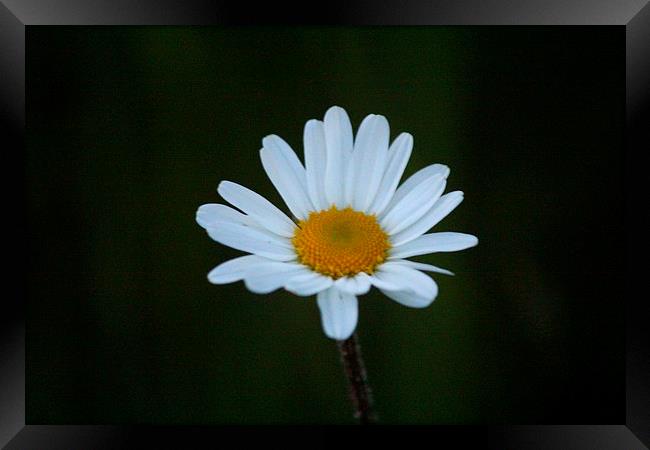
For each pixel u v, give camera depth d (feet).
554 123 1.24
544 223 1.23
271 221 1.12
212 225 1.10
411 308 1.24
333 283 1.09
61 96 1.23
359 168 1.14
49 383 1.20
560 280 1.22
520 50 1.24
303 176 1.14
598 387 1.19
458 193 1.12
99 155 1.24
